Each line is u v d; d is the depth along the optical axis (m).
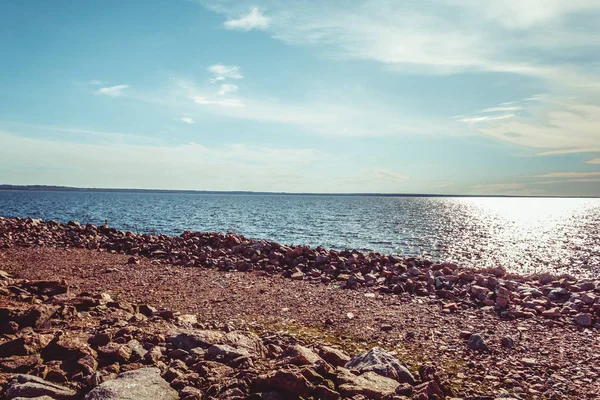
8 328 6.44
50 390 4.72
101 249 19.80
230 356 6.00
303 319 9.52
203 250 19.28
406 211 113.75
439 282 13.42
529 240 47.91
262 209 110.06
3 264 14.88
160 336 6.58
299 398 4.82
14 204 101.94
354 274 14.87
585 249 39.72
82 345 5.93
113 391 4.59
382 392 4.97
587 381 6.25
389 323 9.27
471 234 53.19
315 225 59.06
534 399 5.65
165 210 91.06
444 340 8.18
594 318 9.88
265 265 16.64
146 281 13.12
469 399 5.20
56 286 9.20
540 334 8.73
